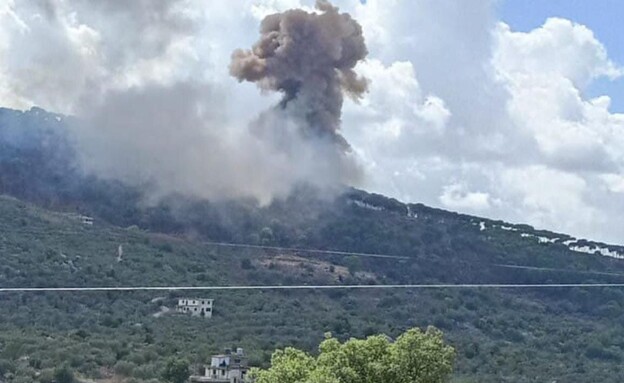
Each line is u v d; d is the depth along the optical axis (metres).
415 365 42.50
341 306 115.44
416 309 116.88
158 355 89.81
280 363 43.19
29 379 80.19
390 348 43.06
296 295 117.88
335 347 43.28
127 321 101.44
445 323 113.75
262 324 105.25
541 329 115.44
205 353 91.12
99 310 103.62
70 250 118.62
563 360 105.56
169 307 108.25
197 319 105.50
